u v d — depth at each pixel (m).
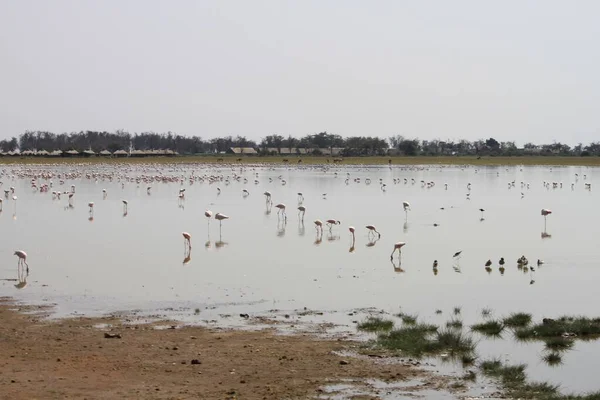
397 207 79.00
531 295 33.47
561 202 88.50
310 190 106.69
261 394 19.67
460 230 58.28
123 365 22.08
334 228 58.66
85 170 168.75
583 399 19.77
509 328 27.48
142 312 29.52
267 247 47.94
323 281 36.38
